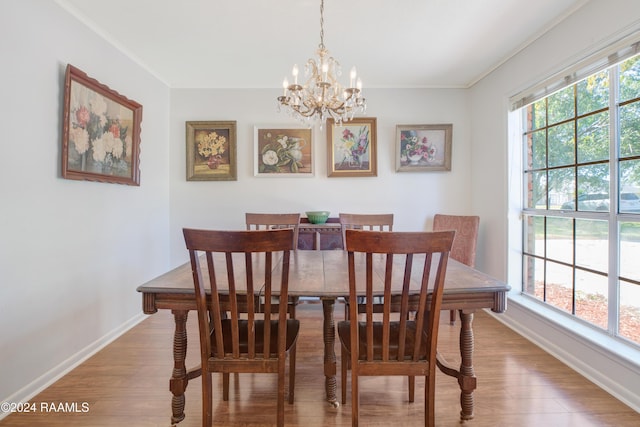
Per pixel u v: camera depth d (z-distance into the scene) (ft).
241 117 10.48
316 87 5.81
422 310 3.89
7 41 4.92
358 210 10.56
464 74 9.53
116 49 7.64
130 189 8.27
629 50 5.20
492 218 9.22
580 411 4.88
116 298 7.65
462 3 6.07
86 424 4.65
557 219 7.22
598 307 6.12
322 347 7.00
